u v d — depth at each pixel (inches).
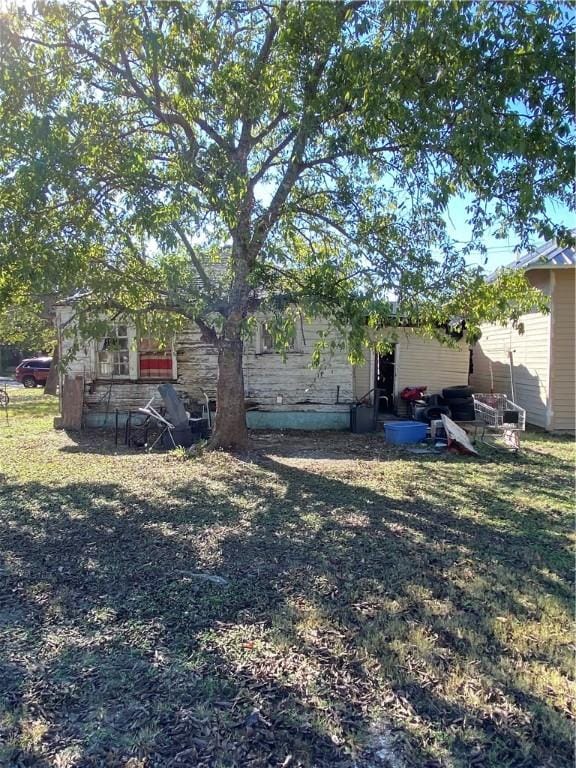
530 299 281.9
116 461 298.5
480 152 175.5
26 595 132.3
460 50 175.3
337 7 197.8
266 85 228.1
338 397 434.3
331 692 94.3
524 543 169.5
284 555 157.8
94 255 258.5
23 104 212.2
